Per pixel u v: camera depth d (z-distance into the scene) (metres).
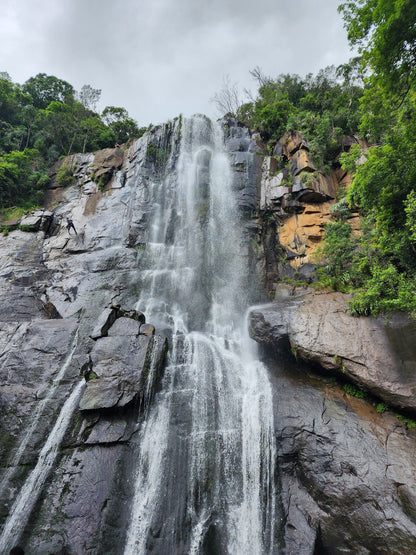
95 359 9.73
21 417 8.70
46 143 31.62
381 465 7.29
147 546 6.78
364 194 9.85
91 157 25.62
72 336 11.11
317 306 10.96
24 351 10.48
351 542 6.62
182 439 8.70
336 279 12.69
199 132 23.95
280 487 7.96
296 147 19.42
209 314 14.56
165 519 7.25
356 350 9.15
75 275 16.28
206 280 16.25
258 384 10.42
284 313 11.09
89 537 6.54
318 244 15.97
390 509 6.58
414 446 7.36
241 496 7.88
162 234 19.27
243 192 19.27
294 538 7.02
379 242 10.34
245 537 7.22
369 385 8.49
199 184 20.39
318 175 17.64
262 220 18.69
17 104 34.50
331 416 8.72
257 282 16.06
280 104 24.52
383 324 9.27
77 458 7.87
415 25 7.23
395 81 8.36
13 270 16.34
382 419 8.25
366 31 8.13
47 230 20.45
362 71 8.85
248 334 12.73
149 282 15.98
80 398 9.12
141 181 21.05
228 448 8.62
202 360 11.18
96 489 7.30
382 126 9.62
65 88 45.50
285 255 16.95
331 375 9.81
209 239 18.05
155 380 9.73
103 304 14.35
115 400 8.76
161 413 9.17
